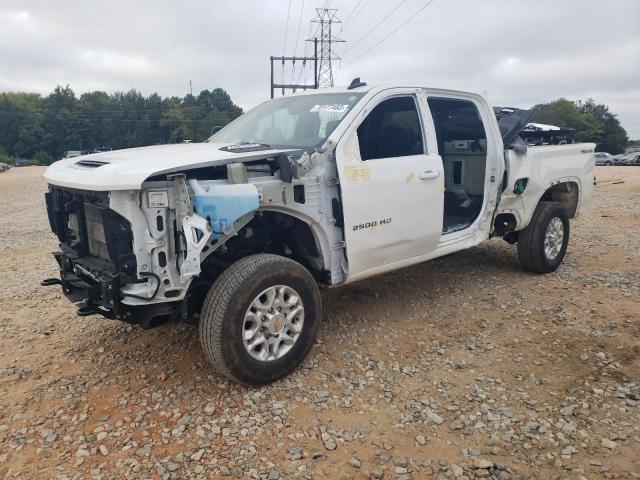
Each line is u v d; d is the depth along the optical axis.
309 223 3.98
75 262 3.82
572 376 3.81
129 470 2.85
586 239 8.28
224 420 3.29
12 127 102.56
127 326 4.79
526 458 2.94
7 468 2.87
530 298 5.44
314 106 4.65
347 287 5.80
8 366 4.06
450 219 5.96
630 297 5.36
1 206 16.86
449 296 5.54
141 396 3.59
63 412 3.40
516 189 5.70
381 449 3.02
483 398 3.53
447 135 6.06
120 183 3.14
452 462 2.91
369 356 4.16
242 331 3.47
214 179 3.53
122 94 115.94
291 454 2.97
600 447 3.01
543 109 96.88
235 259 4.01
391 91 4.60
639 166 45.41
